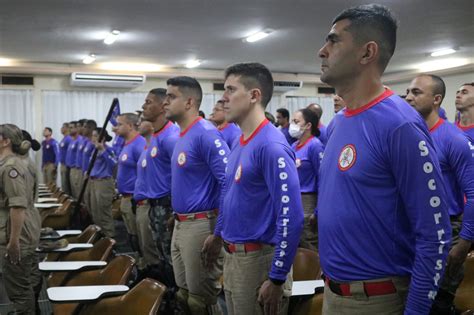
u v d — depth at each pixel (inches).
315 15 255.4
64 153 383.2
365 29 48.8
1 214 122.0
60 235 145.1
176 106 104.8
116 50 354.0
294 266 95.4
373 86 49.7
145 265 151.9
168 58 394.0
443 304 93.4
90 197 243.8
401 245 48.3
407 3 234.2
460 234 91.5
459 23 277.1
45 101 427.8
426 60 413.1
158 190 135.0
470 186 92.0
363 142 48.7
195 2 228.2
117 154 296.7
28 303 124.6
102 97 443.5
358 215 48.9
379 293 48.6
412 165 45.6
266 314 69.9
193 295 103.9
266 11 246.8
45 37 303.1
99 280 105.2
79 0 222.2
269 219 74.3
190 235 102.8
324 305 54.1
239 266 76.0
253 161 74.2
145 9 239.5
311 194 157.1
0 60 397.7
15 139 121.9
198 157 102.7
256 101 76.6
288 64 427.8
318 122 164.9
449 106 437.1
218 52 364.5
